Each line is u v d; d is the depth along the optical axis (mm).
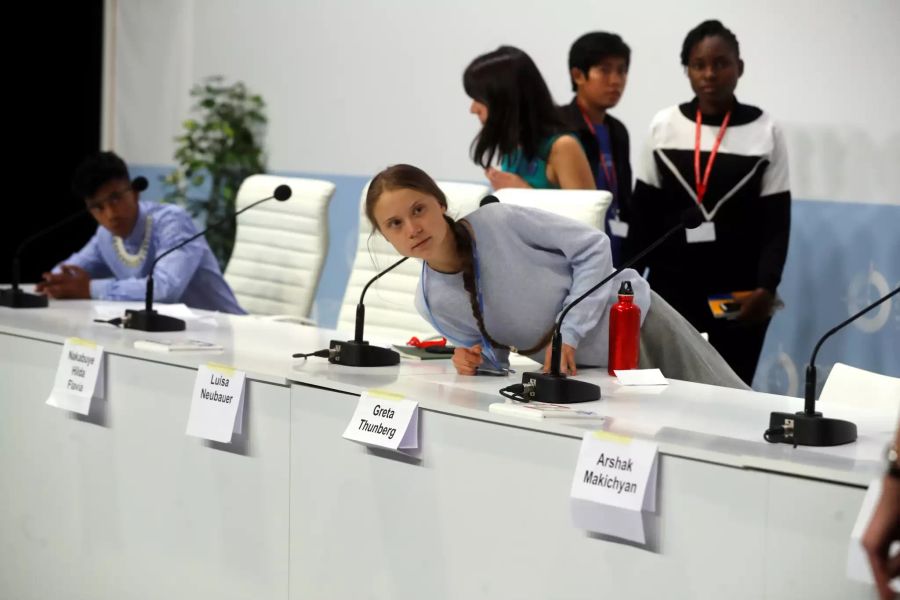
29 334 5863
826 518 3174
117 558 5441
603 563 3678
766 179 8445
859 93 8344
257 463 4785
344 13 11352
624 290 4973
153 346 5227
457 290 4914
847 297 8531
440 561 4164
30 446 5867
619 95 8773
